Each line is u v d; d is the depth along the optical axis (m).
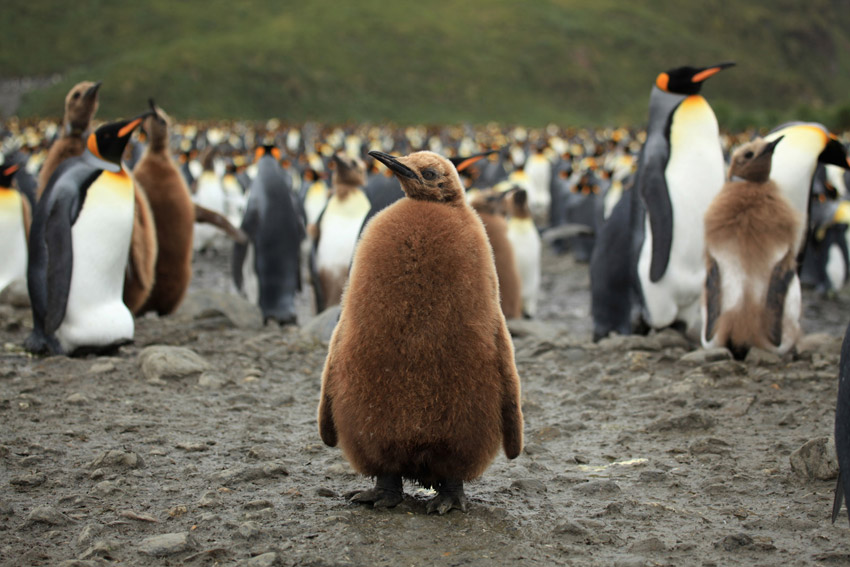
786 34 124.38
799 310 6.56
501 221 9.63
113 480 4.26
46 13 95.94
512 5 112.00
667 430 5.21
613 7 117.31
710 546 3.55
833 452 4.28
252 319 9.62
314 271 10.63
